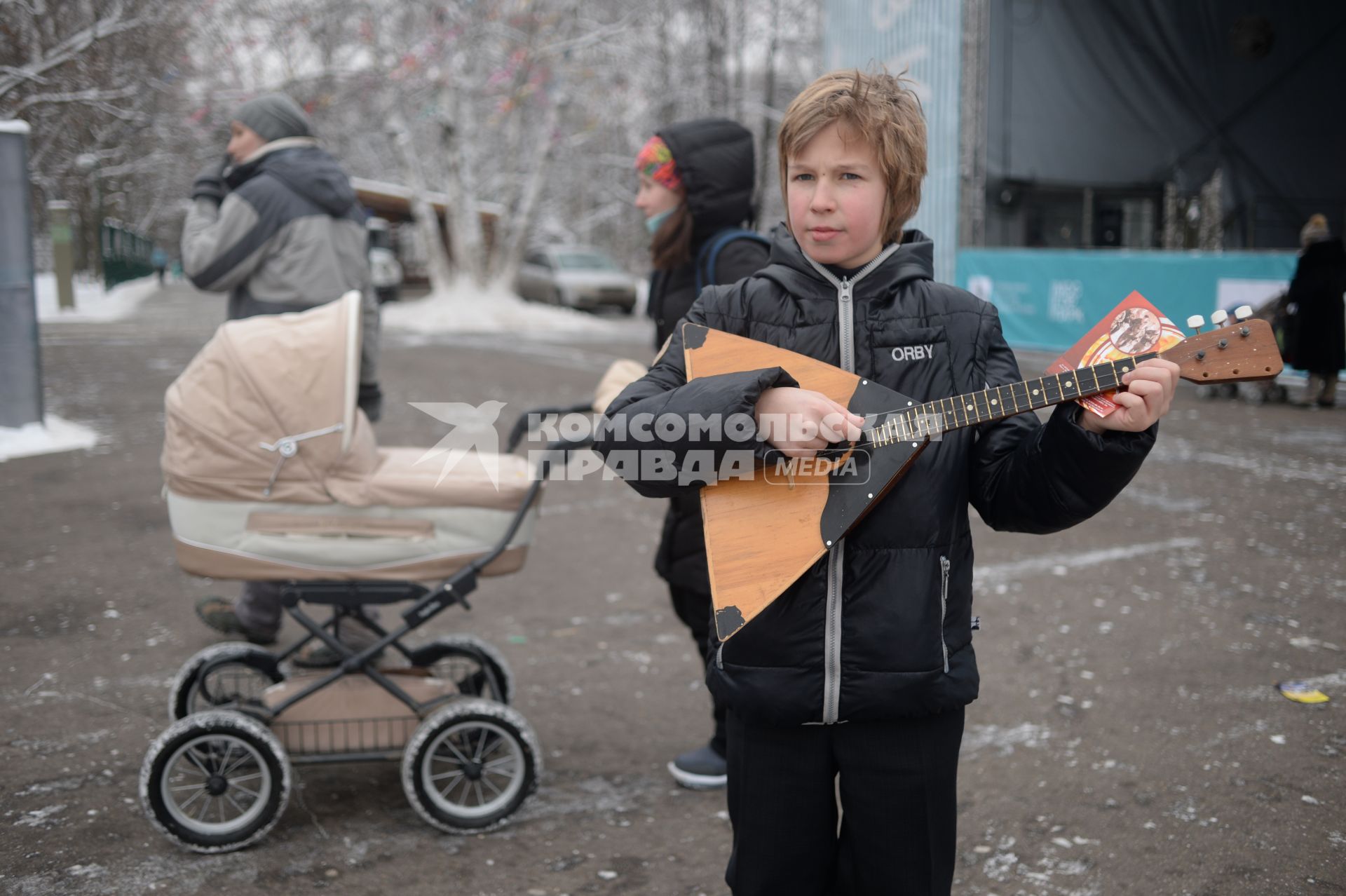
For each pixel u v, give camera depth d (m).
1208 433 9.46
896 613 1.90
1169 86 15.77
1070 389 1.78
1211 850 2.97
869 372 2.00
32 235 8.24
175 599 5.09
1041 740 3.67
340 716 3.23
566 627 4.91
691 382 1.92
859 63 16.61
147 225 38.38
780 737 1.99
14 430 8.33
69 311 21.50
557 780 3.46
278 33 18.73
